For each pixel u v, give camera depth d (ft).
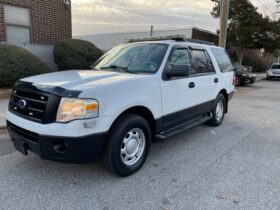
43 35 36.24
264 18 80.89
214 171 12.89
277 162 14.10
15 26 33.24
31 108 10.83
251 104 33.50
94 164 13.21
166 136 14.14
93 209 9.62
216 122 21.08
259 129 20.90
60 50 33.86
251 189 11.18
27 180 11.54
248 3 80.48
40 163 13.19
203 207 9.83
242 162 14.05
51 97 10.21
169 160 14.16
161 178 12.06
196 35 79.61
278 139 18.26
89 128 10.19
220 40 44.78
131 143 12.22
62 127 9.96
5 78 26.68
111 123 10.87
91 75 12.37
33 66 28.37
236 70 58.34
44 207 9.66
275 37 81.05
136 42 16.31
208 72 18.80
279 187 11.39
